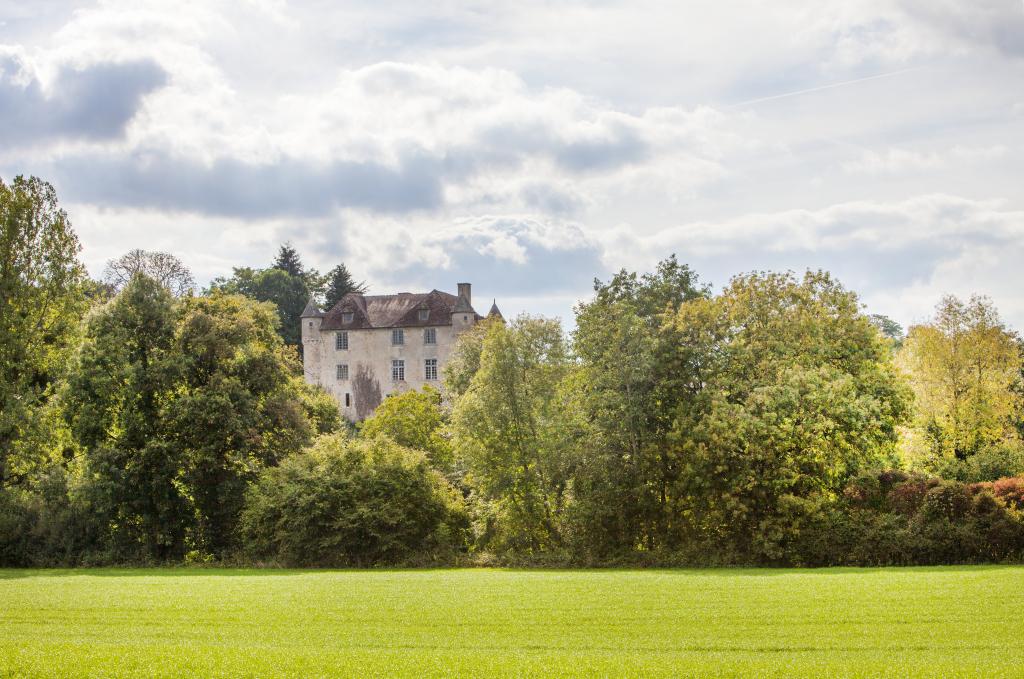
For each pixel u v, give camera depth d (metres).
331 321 117.06
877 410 47.38
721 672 18.33
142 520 53.91
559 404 53.16
